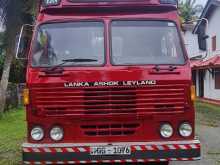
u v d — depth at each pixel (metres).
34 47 3.32
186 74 3.24
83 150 3.13
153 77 3.22
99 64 3.25
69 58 3.29
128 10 3.41
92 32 3.36
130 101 3.21
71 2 3.39
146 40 3.35
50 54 3.30
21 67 11.30
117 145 3.13
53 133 3.21
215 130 6.57
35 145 3.15
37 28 3.38
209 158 4.34
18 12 7.44
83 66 3.24
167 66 3.25
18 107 9.91
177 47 3.33
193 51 15.63
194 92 3.25
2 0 7.32
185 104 3.22
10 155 4.57
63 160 3.13
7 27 7.60
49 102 3.21
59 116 3.21
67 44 3.34
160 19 3.41
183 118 3.23
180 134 3.22
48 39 3.35
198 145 3.14
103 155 3.13
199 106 11.53
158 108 3.22
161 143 3.14
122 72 3.22
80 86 3.21
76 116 3.21
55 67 3.24
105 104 3.21
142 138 3.23
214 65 12.50
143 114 3.21
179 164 4.09
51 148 3.13
